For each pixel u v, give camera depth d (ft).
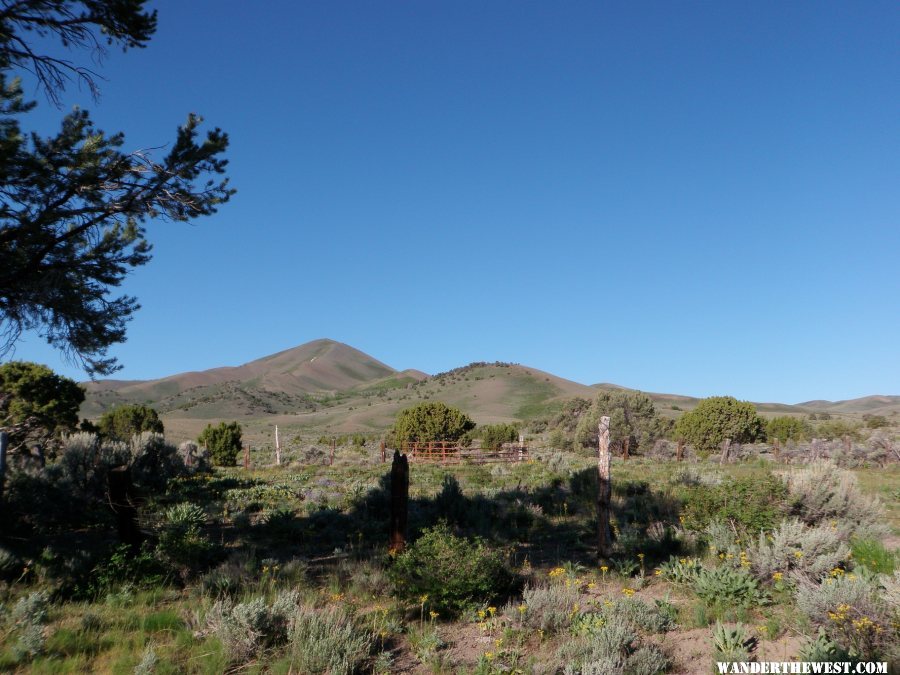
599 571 31.89
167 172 33.53
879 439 94.68
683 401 617.62
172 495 61.52
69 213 32.65
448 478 52.95
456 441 134.62
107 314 38.75
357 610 25.22
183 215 35.63
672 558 30.83
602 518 34.58
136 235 37.40
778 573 25.53
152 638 21.04
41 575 28.12
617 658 17.81
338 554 36.04
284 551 37.76
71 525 44.21
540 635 21.70
